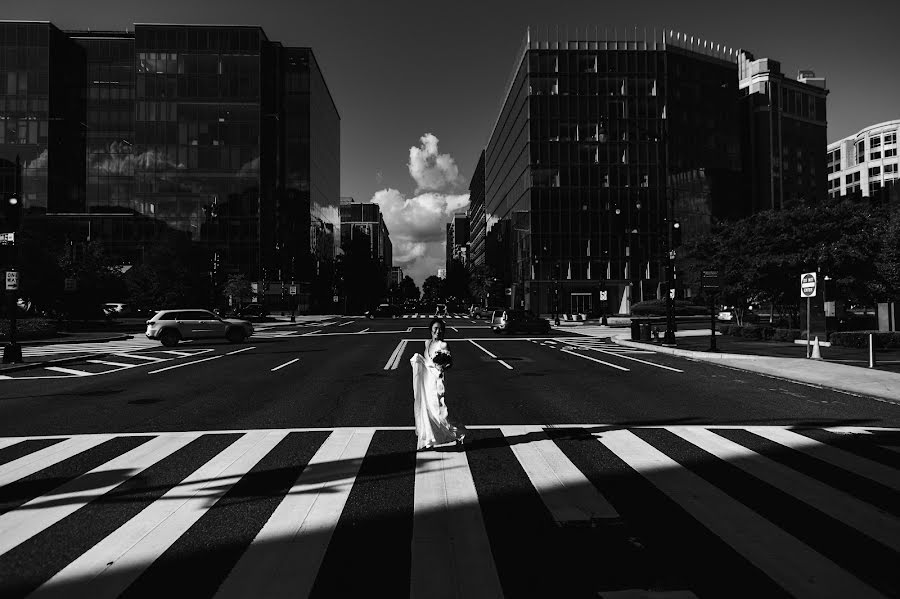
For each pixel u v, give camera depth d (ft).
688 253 127.34
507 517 15.46
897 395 35.81
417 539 13.99
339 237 388.37
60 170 256.11
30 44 248.52
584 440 24.63
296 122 270.26
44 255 108.88
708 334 99.04
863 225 84.94
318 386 42.37
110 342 91.30
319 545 13.65
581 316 180.86
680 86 249.75
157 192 238.68
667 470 19.93
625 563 12.59
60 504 16.72
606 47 241.14
